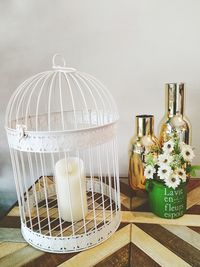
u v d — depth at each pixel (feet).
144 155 2.29
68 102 2.79
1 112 2.98
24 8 2.65
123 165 2.97
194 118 2.72
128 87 2.72
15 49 2.78
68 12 2.60
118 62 2.66
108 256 1.65
